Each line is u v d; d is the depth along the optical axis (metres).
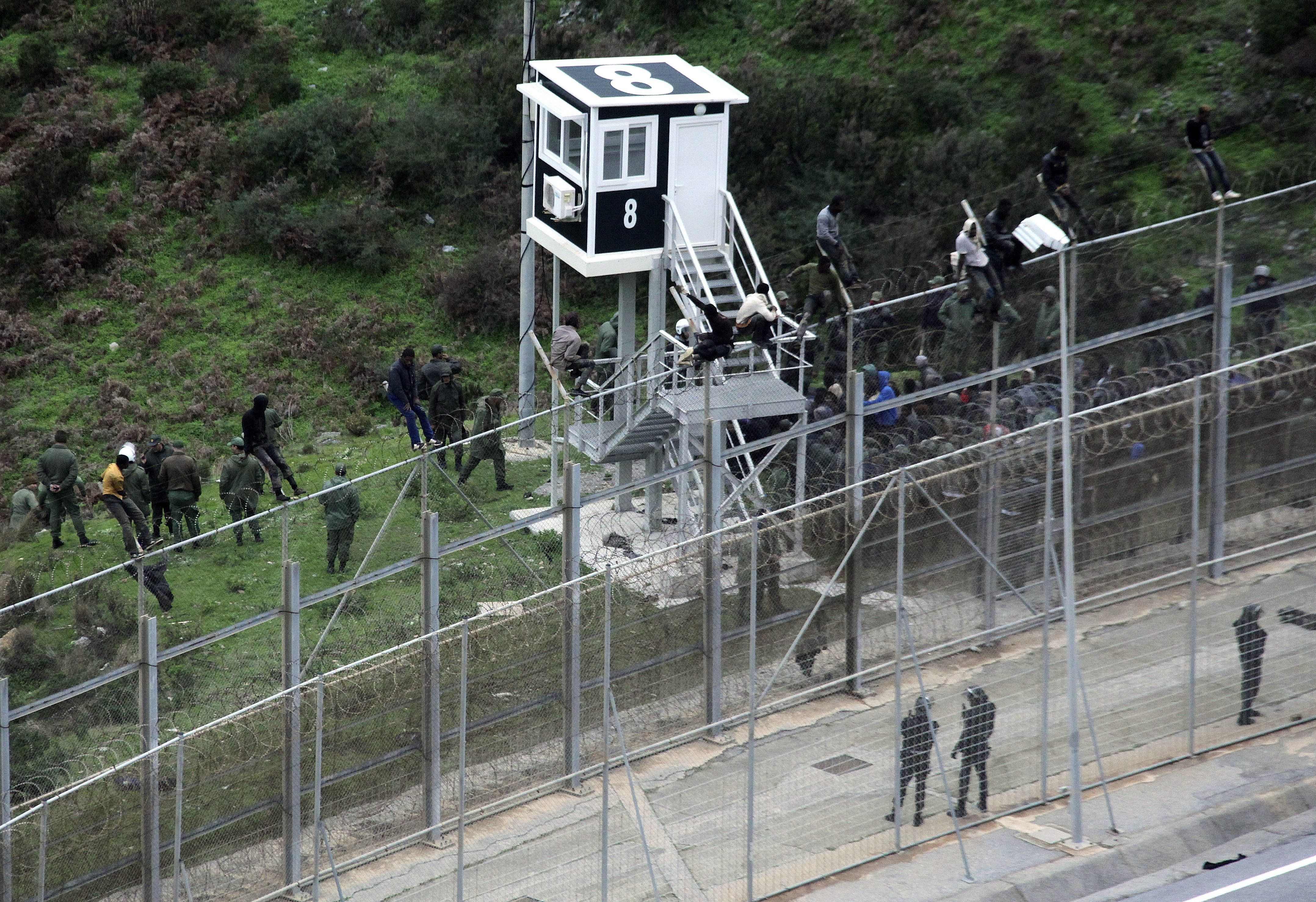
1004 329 83.69
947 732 66.81
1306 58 144.50
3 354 131.25
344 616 76.12
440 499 86.69
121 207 146.50
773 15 164.62
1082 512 75.62
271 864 63.38
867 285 107.81
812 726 68.50
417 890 60.69
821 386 89.38
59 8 171.62
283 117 153.75
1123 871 60.44
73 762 67.31
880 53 158.00
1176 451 77.06
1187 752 68.62
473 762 66.94
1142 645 71.25
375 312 136.25
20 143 152.75
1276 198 90.00
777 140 145.00
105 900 60.84
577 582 66.81
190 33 166.88
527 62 105.88
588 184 91.50
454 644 68.00
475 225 146.62
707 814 63.19
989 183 139.00
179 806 59.59
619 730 59.03
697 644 70.25
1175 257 88.25
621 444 88.81
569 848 62.38
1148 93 148.75
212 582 81.19
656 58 100.69
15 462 119.62
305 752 64.12
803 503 70.38
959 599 73.62
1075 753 61.38
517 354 131.88
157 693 68.19
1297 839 62.34
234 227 143.75
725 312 95.25
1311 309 87.75
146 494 94.06
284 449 118.19
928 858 61.62
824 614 71.44
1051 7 159.50
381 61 164.75
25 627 71.94
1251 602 72.88
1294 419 79.81
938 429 79.62
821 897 58.94
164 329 134.00
